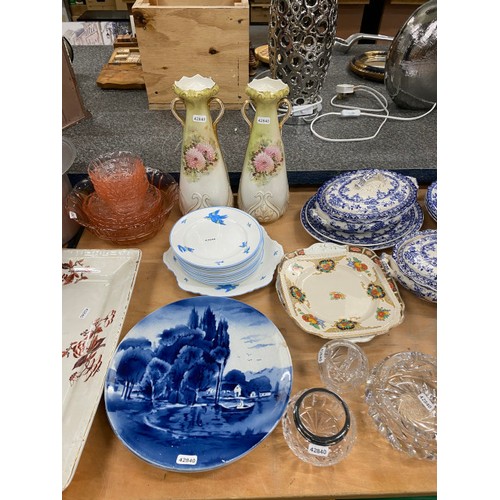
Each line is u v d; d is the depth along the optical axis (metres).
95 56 1.31
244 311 0.66
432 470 0.51
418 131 0.96
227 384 0.57
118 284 0.73
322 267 0.75
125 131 0.95
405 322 0.69
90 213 0.80
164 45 0.91
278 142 0.75
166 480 0.51
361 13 2.31
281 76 0.93
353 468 0.52
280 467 0.52
